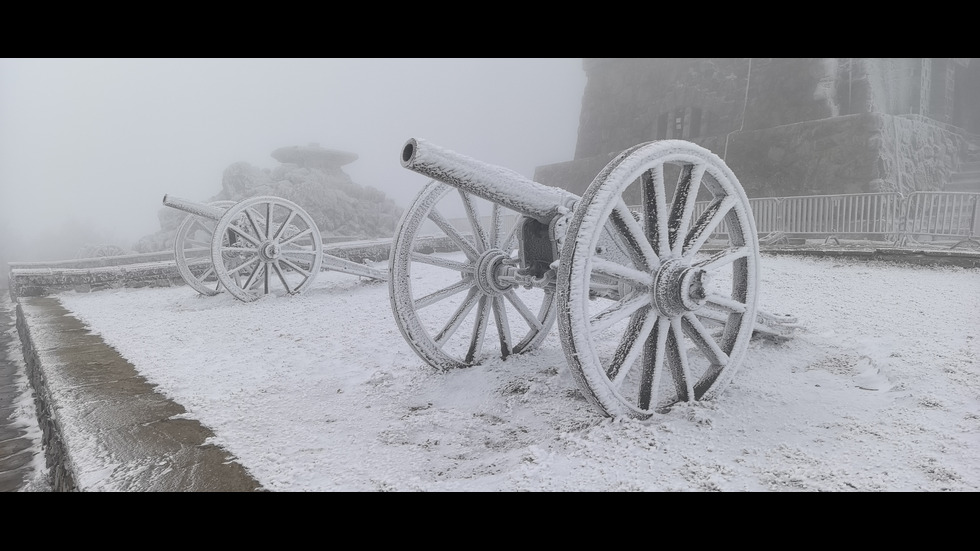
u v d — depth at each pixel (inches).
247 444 118.7
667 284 117.4
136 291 446.6
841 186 605.3
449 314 264.2
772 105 713.0
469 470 105.1
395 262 167.9
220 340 241.1
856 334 177.9
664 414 122.3
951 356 148.0
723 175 128.7
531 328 192.2
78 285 458.0
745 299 137.1
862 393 130.6
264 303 338.3
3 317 411.8
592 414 127.6
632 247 120.5
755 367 153.6
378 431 130.6
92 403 148.1
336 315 291.4
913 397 123.5
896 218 421.4
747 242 135.5
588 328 109.1
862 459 95.5
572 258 107.7
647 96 871.7
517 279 159.0
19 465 144.6
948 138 688.4
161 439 120.7
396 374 180.7
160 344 233.5
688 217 124.9
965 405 116.8
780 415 119.3
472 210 180.2
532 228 153.5
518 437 122.4
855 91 645.9
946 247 392.2
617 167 111.2
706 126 794.2
